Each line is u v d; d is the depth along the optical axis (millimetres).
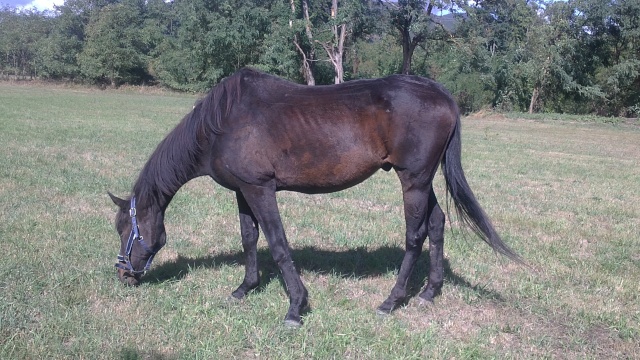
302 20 40375
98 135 16406
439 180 11820
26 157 11711
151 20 61781
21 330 4164
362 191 10148
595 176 13578
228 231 7113
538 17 39375
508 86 39125
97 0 68375
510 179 12523
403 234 7316
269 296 5035
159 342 4117
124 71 54594
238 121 4473
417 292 5355
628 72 36500
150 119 23234
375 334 4387
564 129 29641
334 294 5180
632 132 29047
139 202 4848
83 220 7164
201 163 4773
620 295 5496
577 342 4441
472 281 5660
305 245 6699
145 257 4949
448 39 39312
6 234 6402
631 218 9102
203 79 48312
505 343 4410
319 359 4016
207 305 4727
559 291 5488
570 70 38656
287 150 4473
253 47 45094
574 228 8148
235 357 3990
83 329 4211
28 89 46156
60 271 5305
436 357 4086
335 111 4453
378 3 39500
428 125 4473
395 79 4590
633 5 36062
